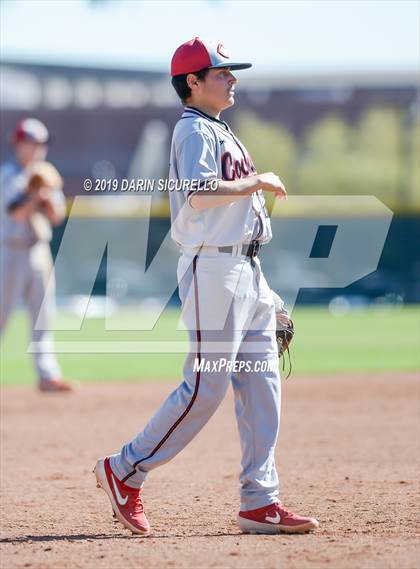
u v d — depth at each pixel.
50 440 27.88
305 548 15.23
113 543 16.05
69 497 20.39
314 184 158.00
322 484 21.23
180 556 14.84
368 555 14.61
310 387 38.66
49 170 36.12
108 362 51.34
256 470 16.69
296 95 165.62
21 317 88.25
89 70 185.38
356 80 163.25
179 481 22.02
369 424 30.09
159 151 155.25
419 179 153.12
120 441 27.70
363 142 161.50
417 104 159.25
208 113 16.50
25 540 16.48
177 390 16.48
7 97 183.50
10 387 40.28
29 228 36.41
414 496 19.80
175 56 16.45
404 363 47.28
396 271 95.38
